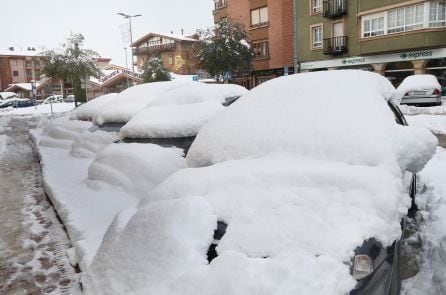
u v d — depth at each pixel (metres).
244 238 2.67
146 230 3.00
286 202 2.82
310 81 3.96
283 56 32.66
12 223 5.60
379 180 2.74
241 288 2.30
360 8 26.69
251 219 2.78
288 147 3.40
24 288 3.84
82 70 30.78
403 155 3.10
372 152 3.02
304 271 2.35
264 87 4.21
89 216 5.02
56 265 4.25
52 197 6.19
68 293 3.66
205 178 3.29
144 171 5.54
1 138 15.64
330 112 3.49
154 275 2.68
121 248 3.04
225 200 2.99
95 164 6.31
